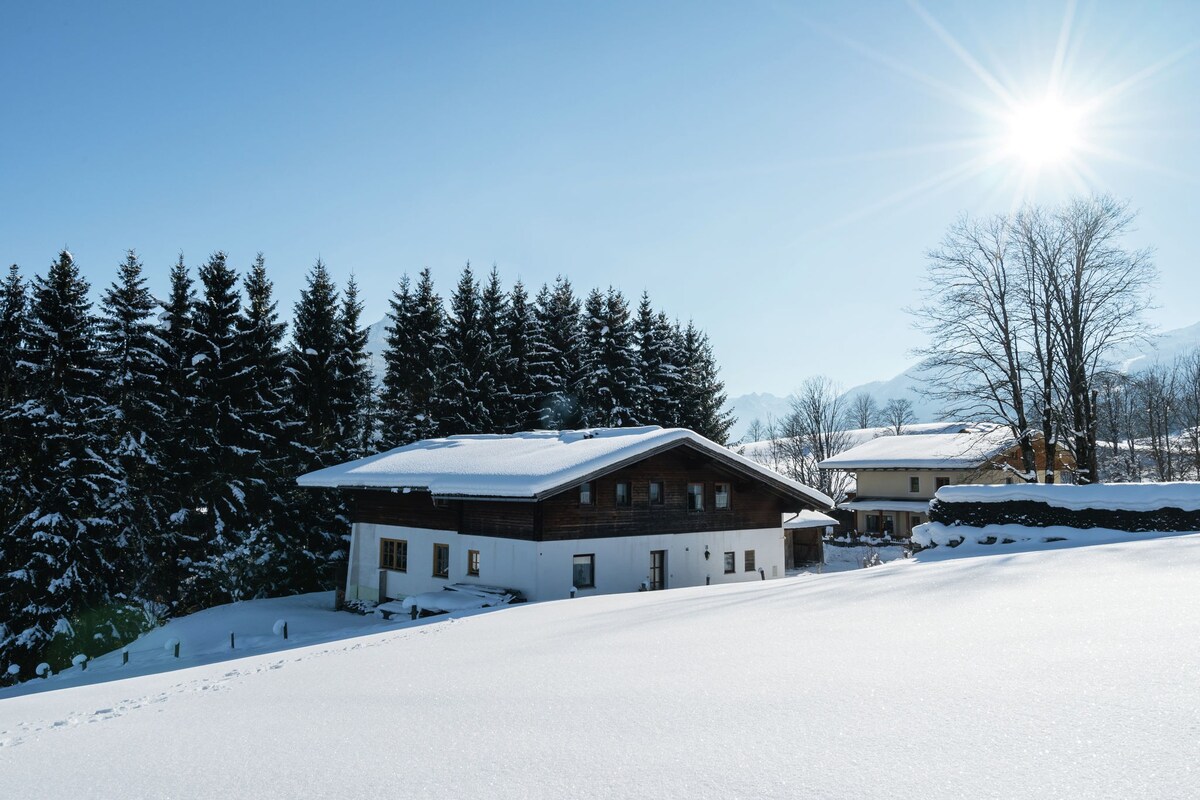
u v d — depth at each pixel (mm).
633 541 23094
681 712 4270
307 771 4012
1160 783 2625
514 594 21172
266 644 18953
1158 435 59312
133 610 28328
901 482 51250
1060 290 30172
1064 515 17734
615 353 51688
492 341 46625
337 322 41500
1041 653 4613
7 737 6461
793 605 8570
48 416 26766
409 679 6699
